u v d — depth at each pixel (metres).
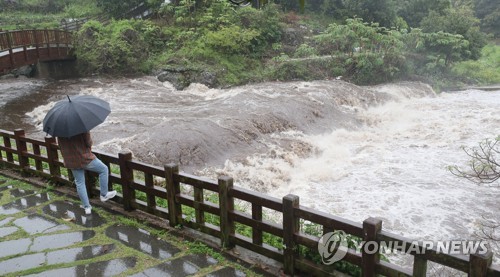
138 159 10.22
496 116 16.11
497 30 43.00
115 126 12.60
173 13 26.00
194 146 10.97
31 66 23.84
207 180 4.90
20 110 15.98
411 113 17.53
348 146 13.69
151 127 12.11
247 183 10.48
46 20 28.42
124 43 22.09
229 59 22.70
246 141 12.08
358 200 9.59
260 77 21.75
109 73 22.55
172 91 19.31
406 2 31.80
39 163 7.41
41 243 5.16
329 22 29.28
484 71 27.86
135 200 5.95
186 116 13.66
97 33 22.58
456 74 26.34
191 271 4.48
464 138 13.88
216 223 5.88
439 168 11.41
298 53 23.61
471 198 9.52
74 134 5.27
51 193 6.82
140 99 17.14
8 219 5.88
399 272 3.58
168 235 5.25
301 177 11.16
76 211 6.09
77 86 19.72
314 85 18.59
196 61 21.73
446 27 26.12
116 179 6.08
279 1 29.75
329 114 15.86
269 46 25.52
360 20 24.12
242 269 4.48
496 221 8.43
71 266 4.63
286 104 15.07
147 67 22.31
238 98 15.95
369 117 16.64
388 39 23.06
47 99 17.50
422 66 25.39
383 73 23.06
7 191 6.96
